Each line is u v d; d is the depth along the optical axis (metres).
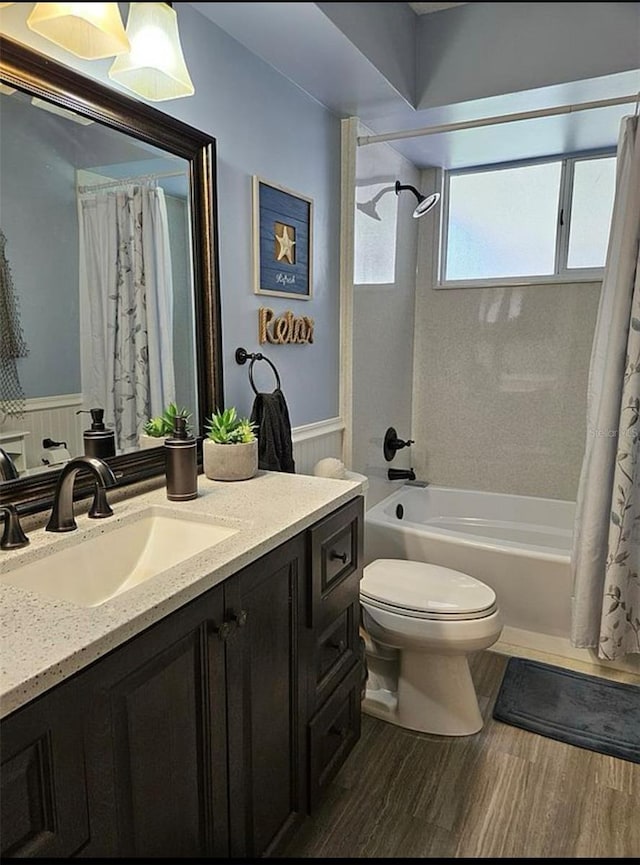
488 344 3.15
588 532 2.11
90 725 0.83
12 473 1.26
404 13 1.99
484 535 3.14
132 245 1.51
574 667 2.26
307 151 2.18
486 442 3.23
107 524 1.28
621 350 2.02
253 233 1.91
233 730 1.17
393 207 2.87
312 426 2.36
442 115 2.38
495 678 2.20
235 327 1.88
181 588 0.99
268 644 1.27
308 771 1.47
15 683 0.72
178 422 1.49
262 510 1.40
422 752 1.82
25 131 1.25
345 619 1.63
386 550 2.57
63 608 0.92
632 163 1.98
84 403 1.42
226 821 1.17
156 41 1.34
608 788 1.67
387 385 3.00
